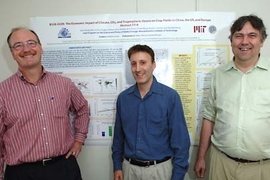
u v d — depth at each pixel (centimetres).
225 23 160
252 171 126
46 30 163
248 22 119
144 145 130
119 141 147
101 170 172
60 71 165
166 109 130
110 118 167
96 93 166
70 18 162
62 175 129
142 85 132
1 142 126
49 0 164
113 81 165
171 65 162
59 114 129
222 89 133
